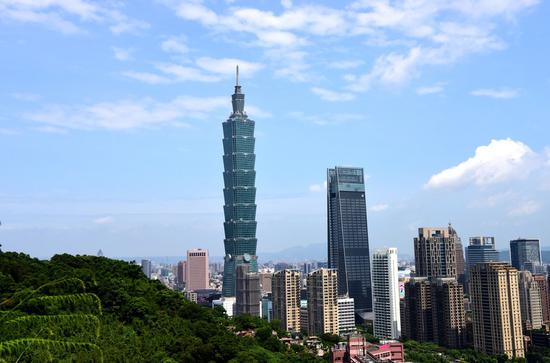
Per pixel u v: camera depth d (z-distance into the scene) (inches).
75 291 3932.1
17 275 7396.7
